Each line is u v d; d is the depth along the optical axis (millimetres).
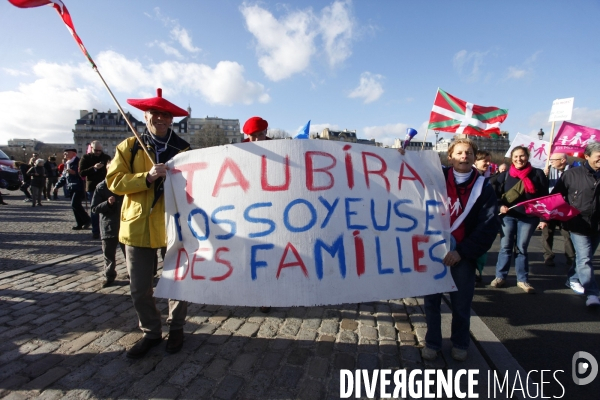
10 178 17156
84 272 4953
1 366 2621
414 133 2828
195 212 2682
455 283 2768
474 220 2717
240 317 3523
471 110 7188
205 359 2744
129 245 2646
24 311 3611
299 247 2590
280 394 2355
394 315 3654
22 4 2240
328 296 2535
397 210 2742
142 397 2295
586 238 4074
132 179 2525
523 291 4645
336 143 2762
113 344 2945
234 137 115625
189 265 2639
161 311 3721
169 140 2881
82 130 94562
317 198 2660
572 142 7781
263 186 2664
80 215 8594
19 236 7711
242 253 2594
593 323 3680
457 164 2760
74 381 2447
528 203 4191
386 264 2652
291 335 3170
